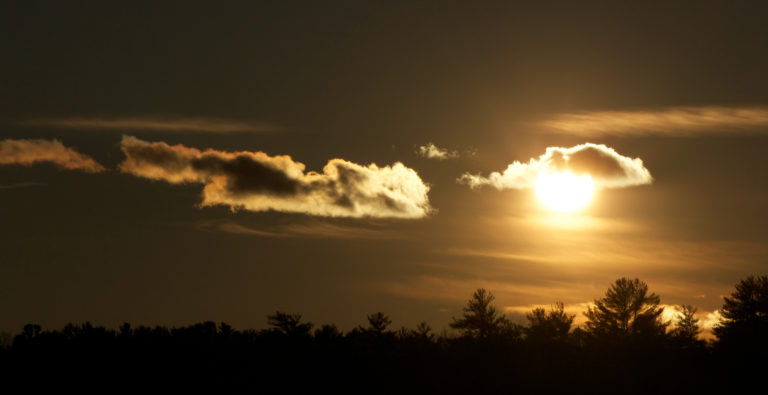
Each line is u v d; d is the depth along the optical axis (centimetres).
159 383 2612
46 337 2830
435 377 2877
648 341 3731
